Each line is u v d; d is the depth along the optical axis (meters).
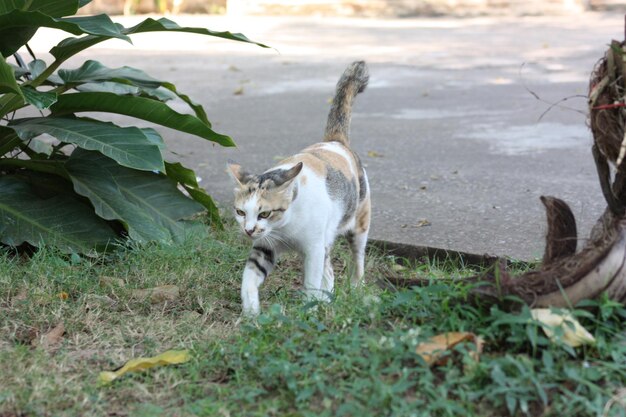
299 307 1.70
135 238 1.95
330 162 1.87
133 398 1.50
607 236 1.55
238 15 7.12
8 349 1.63
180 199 2.09
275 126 3.24
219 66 4.75
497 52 5.12
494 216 2.25
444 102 3.69
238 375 1.51
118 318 1.74
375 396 1.43
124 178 2.08
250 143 2.96
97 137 1.91
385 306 1.65
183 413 1.46
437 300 1.62
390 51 5.26
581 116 3.30
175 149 2.90
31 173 2.07
